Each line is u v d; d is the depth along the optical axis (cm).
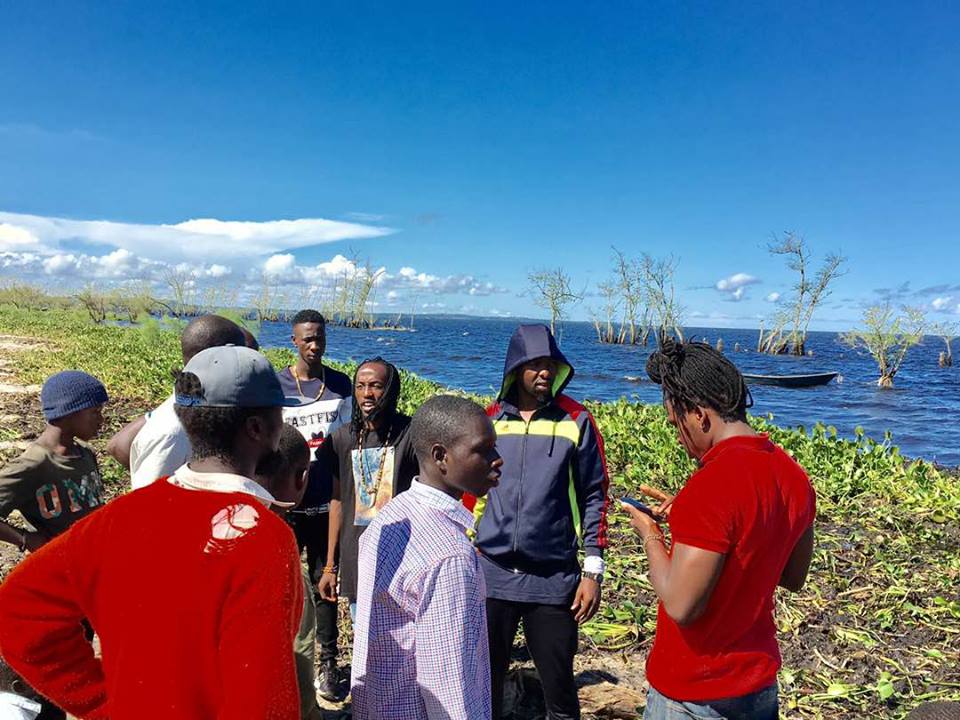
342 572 383
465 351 6569
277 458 209
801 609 581
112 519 166
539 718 400
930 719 193
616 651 500
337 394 485
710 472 208
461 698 214
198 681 152
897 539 755
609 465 1070
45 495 347
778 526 210
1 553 612
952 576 651
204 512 160
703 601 203
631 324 8369
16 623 168
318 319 482
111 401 1605
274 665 148
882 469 1017
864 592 614
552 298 7206
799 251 6669
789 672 475
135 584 155
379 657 222
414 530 228
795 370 5181
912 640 532
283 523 165
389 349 6688
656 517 254
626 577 632
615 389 3459
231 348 184
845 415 2681
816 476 988
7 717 263
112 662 160
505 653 339
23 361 2239
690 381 222
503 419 348
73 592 168
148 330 3216
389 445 373
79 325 4634
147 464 292
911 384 3975
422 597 216
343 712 394
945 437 2220
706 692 215
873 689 454
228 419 174
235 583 151
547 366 336
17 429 1179
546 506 329
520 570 331
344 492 386
